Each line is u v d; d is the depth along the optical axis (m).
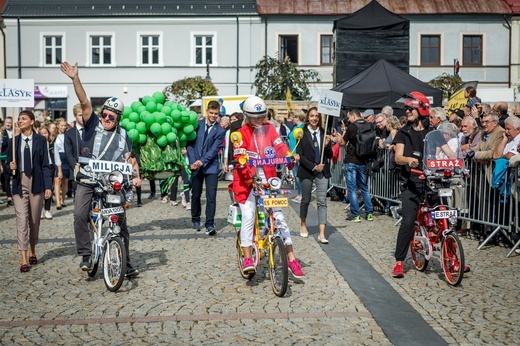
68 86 43.38
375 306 6.84
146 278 8.20
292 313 6.60
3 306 7.04
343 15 42.53
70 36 43.22
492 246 10.27
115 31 43.09
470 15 42.53
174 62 43.00
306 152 10.56
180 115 11.34
